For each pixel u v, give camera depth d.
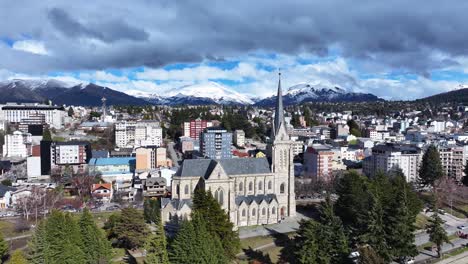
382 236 136.50
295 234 169.38
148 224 172.88
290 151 193.88
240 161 190.62
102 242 125.94
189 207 171.12
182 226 117.69
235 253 139.75
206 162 185.62
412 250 138.25
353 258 136.12
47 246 113.75
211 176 173.12
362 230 142.62
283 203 195.12
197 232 117.62
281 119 192.25
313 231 126.81
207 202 138.38
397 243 137.50
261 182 191.38
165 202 173.62
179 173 179.88
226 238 135.00
